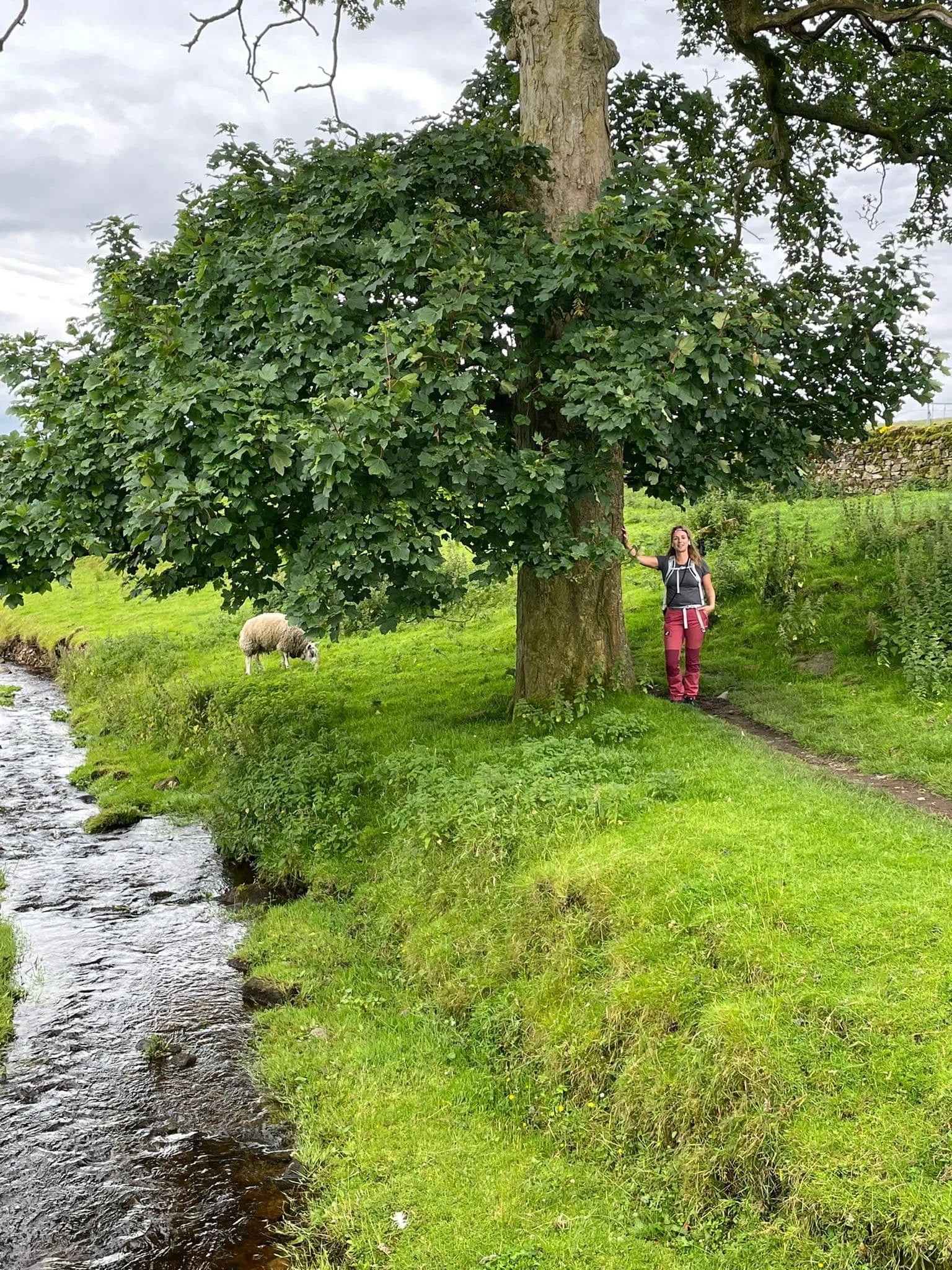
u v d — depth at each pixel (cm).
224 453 834
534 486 895
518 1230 533
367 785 1089
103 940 932
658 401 861
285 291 969
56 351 1062
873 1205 455
